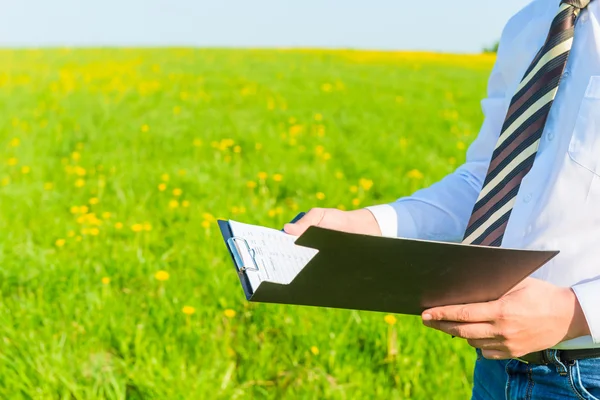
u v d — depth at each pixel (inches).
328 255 42.8
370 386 117.8
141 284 157.8
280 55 1003.9
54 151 319.6
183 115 410.9
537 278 52.6
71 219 214.1
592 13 52.5
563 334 46.8
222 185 248.1
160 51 1032.8
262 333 136.3
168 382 114.0
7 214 213.9
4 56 899.4
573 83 52.5
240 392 115.0
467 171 67.4
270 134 348.2
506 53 62.1
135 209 215.8
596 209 50.1
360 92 567.5
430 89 612.4
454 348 127.2
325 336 129.6
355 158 301.7
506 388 57.7
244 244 54.5
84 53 971.3
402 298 47.8
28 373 117.0
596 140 49.9
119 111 433.1
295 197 240.4
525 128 53.2
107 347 130.3
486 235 54.7
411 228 66.6
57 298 146.0
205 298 149.9
